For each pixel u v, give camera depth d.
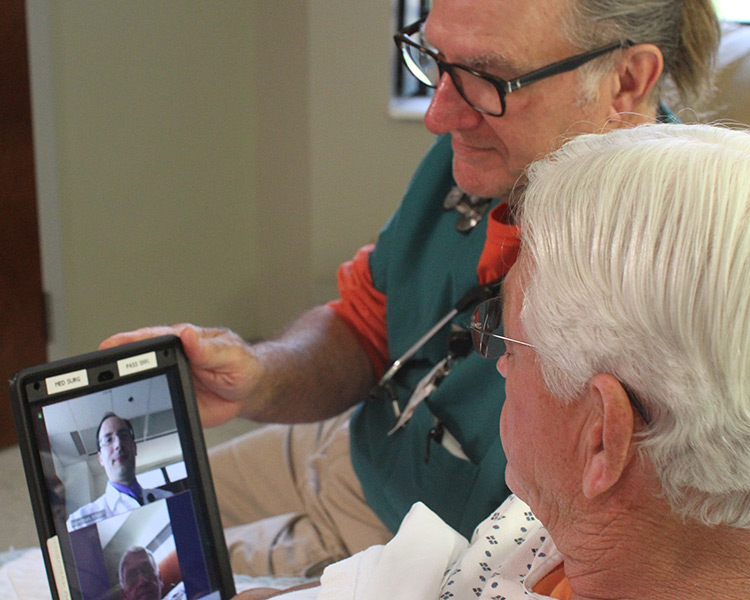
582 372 0.50
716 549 0.50
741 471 0.46
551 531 0.57
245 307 2.93
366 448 1.18
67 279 2.42
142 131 2.49
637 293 0.46
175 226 2.65
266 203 2.78
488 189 1.00
